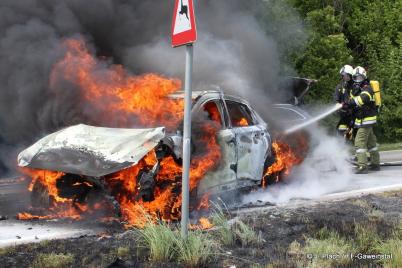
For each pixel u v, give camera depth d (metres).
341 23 20.62
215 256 5.00
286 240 5.63
